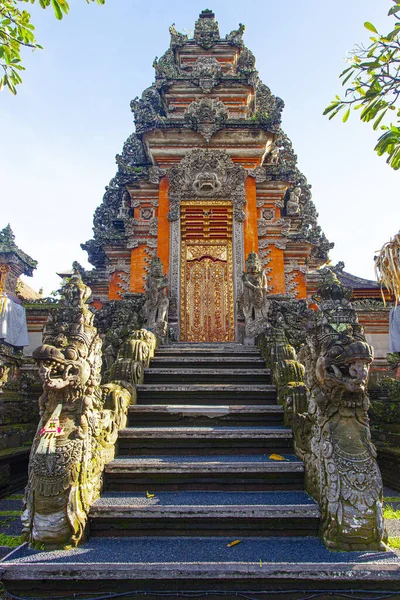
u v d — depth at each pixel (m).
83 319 4.82
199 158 12.20
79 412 4.40
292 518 4.18
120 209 15.30
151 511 4.20
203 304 11.69
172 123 12.63
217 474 4.95
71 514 3.94
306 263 14.68
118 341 9.23
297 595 3.42
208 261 12.05
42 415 4.44
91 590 3.45
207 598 3.41
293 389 6.21
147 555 3.71
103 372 8.88
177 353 8.86
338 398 4.36
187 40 16.25
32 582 3.45
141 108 15.44
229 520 4.20
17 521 5.56
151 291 10.23
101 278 14.73
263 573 3.43
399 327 10.19
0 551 4.48
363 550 3.80
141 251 12.54
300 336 9.31
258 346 9.19
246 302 10.09
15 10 4.63
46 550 3.82
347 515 3.89
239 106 14.80
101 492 4.74
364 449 4.18
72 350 4.43
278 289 12.25
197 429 5.79
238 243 11.66
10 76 4.81
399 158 4.16
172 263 11.58
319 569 3.45
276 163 14.72
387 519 5.62
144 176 13.91
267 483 4.94
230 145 12.84
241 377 7.66
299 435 5.30
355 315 4.65
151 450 5.66
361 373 4.16
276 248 12.63
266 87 15.84
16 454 7.00
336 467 4.10
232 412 6.38
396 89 4.13
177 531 4.18
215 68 15.22
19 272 12.55
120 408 5.90
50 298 13.27
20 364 9.76
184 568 3.45
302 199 16.23
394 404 8.07
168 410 6.36
